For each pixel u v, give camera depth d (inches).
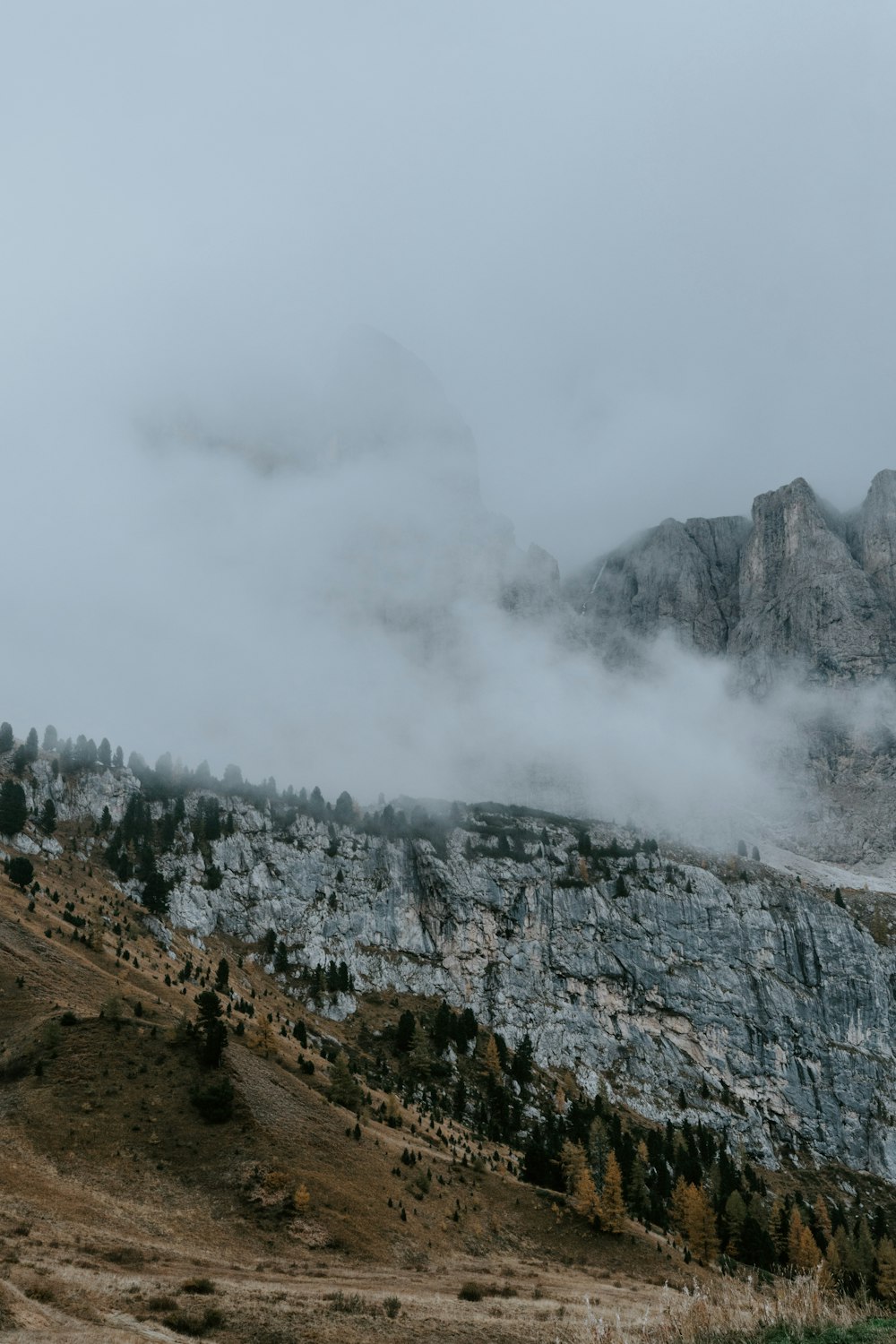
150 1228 3129.9
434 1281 3331.7
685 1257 4862.2
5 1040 4596.5
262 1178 3782.0
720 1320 1031.0
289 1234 3484.3
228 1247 3186.5
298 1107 4800.7
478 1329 2320.4
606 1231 4899.1
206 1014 4751.5
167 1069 4456.2
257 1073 4936.0
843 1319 1003.9
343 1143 4626.0
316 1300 2377.0
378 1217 3932.1
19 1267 2011.6
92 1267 2298.2
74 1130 3809.1
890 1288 5438.0
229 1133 4082.2
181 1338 1747.0
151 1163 3722.9
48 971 5570.9
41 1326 1576.0
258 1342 1846.7
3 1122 3764.8
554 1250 4527.6
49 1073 4220.0
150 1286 2129.7
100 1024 4724.4
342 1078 5629.9
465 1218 4466.0
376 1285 3014.3
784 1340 958.4
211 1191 3631.9
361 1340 2004.2
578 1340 1093.8
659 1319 1060.5
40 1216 2886.3
